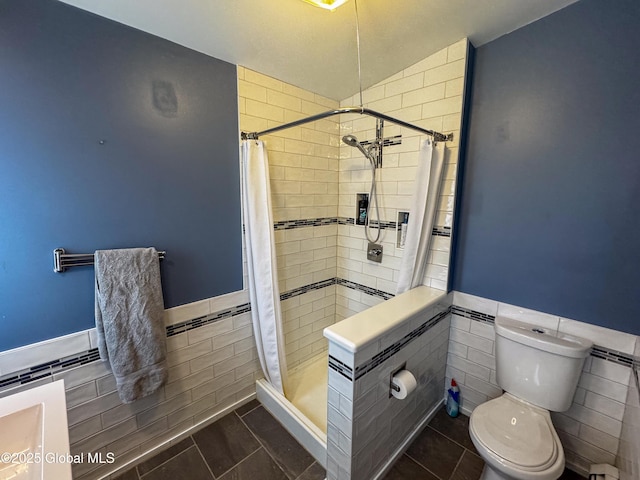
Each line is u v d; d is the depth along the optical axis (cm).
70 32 113
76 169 120
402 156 190
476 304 176
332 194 232
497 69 152
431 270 183
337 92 207
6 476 69
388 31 146
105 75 123
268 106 181
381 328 128
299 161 204
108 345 129
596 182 130
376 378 131
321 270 235
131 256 132
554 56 135
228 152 167
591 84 127
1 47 101
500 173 157
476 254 172
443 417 188
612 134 124
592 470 137
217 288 173
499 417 133
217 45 147
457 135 162
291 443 167
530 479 108
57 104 113
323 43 153
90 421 135
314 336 241
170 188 148
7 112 104
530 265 153
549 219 144
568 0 126
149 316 137
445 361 192
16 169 108
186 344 163
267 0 122
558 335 143
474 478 148
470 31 147
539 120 142
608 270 131
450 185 168
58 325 123
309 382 214
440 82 165
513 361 146
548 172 142
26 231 112
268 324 178
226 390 186
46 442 72
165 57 138
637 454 108
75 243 124
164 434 162
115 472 146
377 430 139
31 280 115
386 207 205
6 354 112
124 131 131
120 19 123
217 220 168
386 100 192
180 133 148
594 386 139
